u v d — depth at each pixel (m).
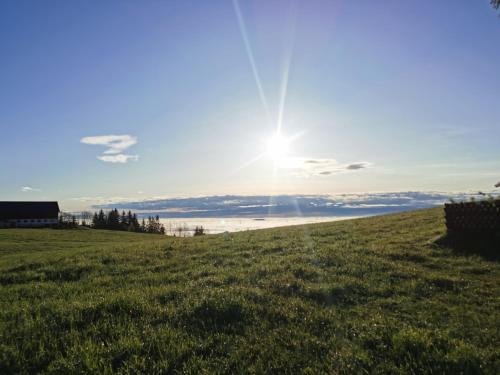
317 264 12.96
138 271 13.92
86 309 8.21
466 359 5.46
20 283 13.02
